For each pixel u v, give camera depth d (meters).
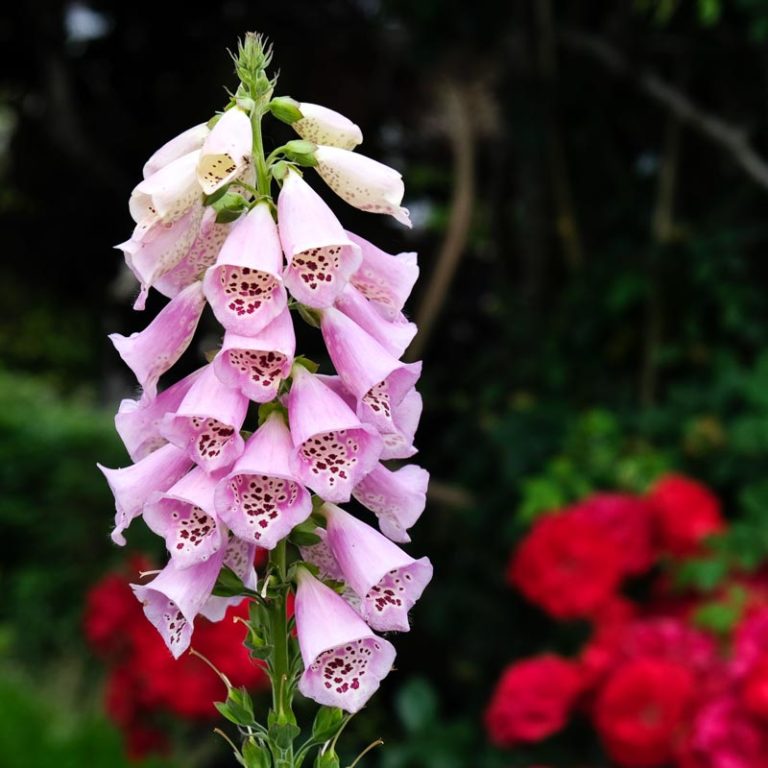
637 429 1.69
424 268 2.67
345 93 2.74
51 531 2.73
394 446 0.64
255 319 0.59
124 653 1.54
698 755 1.05
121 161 3.20
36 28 2.96
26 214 3.41
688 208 1.94
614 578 1.28
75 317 4.29
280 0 2.75
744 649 1.06
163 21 2.94
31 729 1.89
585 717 1.26
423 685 1.46
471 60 2.06
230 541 0.64
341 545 0.63
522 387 1.92
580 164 2.02
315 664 0.62
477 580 1.78
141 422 0.64
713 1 1.62
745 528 1.31
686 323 1.79
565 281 2.04
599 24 2.01
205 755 1.73
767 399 1.52
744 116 1.88
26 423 3.01
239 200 0.61
